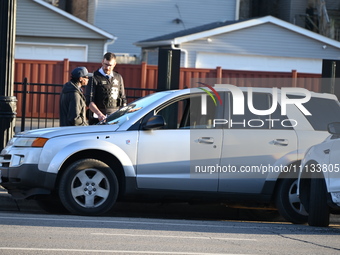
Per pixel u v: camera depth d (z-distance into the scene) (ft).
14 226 50.55
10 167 59.93
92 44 223.51
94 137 59.82
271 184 62.18
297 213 62.03
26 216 57.00
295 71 172.04
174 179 60.85
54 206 66.85
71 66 170.30
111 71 72.79
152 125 59.52
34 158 59.06
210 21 267.59
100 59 223.92
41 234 47.24
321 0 262.88
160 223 56.13
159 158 60.64
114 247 43.19
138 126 60.85
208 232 51.67
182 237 48.49
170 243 45.60
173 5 265.13
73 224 52.90
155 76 173.37
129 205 71.72
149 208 72.38
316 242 48.44
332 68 95.35
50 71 169.07
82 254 40.50
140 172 60.29
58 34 221.66
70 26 222.28
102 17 262.06
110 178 59.67
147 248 43.32
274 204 64.28
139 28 263.90
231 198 62.23
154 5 264.31
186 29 262.88
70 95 68.44
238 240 48.08
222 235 50.31
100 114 69.15
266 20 219.82
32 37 222.28
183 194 61.36
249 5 287.28
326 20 257.96
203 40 217.77
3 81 77.05
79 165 59.11
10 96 77.51
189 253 42.16
